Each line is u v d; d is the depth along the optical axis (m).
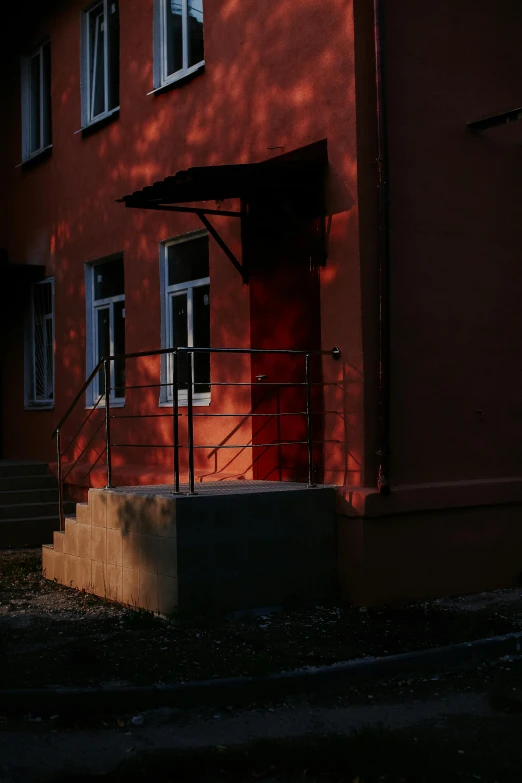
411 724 5.60
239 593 7.95
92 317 13.34
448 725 5.57
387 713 5.80
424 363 8.90
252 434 9.87
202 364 10.89
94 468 12.53
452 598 8.75
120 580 8.59
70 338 13.72
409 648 6.88
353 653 6.77
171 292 11.52
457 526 8.91
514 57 9.99
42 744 5.35
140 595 8.27
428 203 9.02
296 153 9.20
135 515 8.34
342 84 8.70
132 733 5.53
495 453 9.48
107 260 13.02
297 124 9.33
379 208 8.53
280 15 9.59
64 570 9.62
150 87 11.88
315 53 9.09
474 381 9.32
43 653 6.99
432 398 8.95
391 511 8.32
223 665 6.54
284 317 9.45
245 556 8.01
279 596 8.14
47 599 8.97
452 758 5.04
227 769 4.93
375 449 8.44
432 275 9.01
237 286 10.18
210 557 7.85
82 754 5.19
